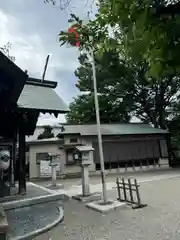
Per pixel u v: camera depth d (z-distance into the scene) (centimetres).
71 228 478
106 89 1845
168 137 1956
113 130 1695
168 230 439
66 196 816
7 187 695
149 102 1966
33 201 666
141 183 1071
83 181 789
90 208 637
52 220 516
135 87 1823
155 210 590
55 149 1543
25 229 457
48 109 624
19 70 429
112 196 791
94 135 1580
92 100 1853
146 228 458
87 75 1823
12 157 746
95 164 1569
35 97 697
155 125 2047
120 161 1638
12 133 745
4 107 532
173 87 1827
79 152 810
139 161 1719
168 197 741
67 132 1575
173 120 2053
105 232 447
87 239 415
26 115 738
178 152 2077
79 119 2078
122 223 498
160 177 1250
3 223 307
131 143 1708
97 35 145
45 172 1488
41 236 438
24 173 734
